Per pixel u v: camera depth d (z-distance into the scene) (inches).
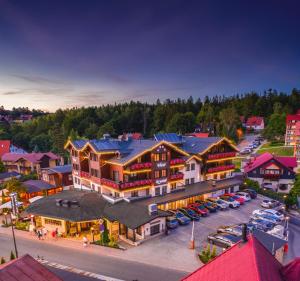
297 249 1402.6
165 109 6437.0
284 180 2470.5
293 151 3809.1
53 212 1502.2
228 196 1987.0
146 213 1440.7
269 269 526.9
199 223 1610.5
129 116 6299.2
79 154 2095.2
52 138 4815.5
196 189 1958.7
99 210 1523.1
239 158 3676.2
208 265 629.9
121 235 1443.2
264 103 6683.1
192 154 2110.0
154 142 1825.8
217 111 6673.2
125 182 1665.8
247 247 576.4
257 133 5659.5
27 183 2281.0
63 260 1207.6
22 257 709.3
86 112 6540.4
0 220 1749.5
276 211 1745.8
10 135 5339.6
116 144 1932.8
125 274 1088.8
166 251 1280.8
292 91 7426.2
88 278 1061.8
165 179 1835.6
